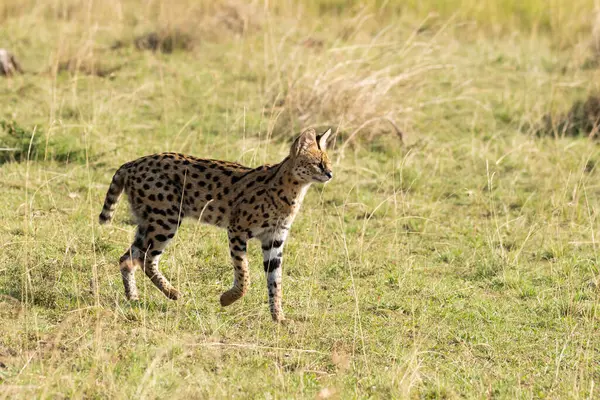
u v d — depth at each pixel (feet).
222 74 89.51
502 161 73.15
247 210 45.29
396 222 59.72
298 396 36.88
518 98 88.12
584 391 38.99
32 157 66.49
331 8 117.08
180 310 45.32
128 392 35.94
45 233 52.65
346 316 46.29
